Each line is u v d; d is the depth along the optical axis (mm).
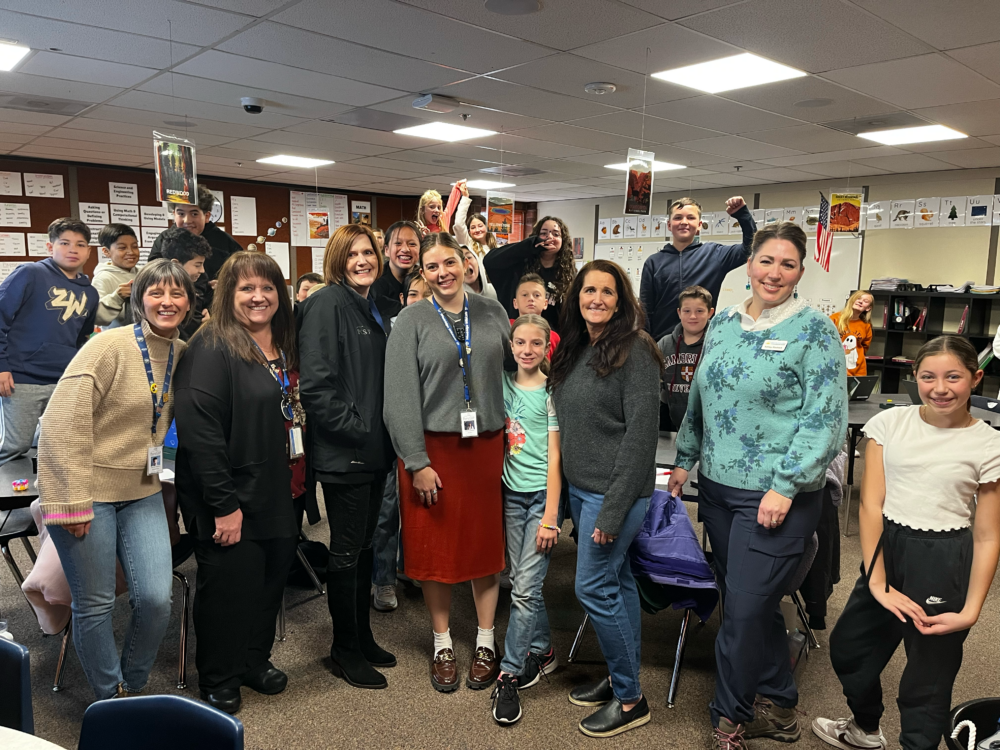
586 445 1991
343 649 2369
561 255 3584
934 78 3967
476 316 2260
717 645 1945
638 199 3863
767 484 1802
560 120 5316
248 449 2057
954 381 1644
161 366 2018
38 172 7285
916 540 1709
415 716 2170
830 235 6719
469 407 2164
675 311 4160
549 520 2154
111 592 1959
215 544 2074
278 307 2217
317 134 5918
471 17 3170
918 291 7242
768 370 1788
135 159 7238
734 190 9055
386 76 4156
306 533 3709
